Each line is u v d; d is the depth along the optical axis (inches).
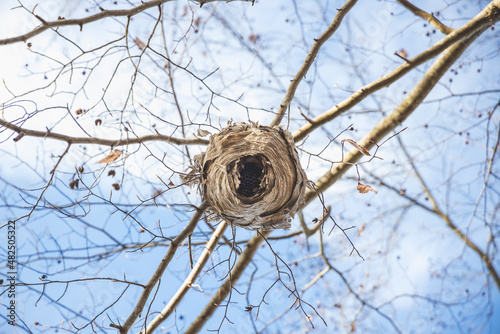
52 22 132.7
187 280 173.0
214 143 152.3
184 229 153.8
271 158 147.6
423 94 203.0
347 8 184.1
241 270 200.4
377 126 204.8
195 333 196.2
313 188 156.1
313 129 186.7
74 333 156.5
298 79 175.9
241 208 144.3
